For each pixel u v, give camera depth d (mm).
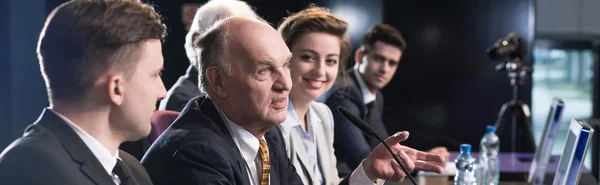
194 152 1604
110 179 1216
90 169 1193
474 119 5473
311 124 2518
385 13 5312
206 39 1724
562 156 2605
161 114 2250
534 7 5340
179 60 4914
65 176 1146
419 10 5363
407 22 5371
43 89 4121
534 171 3154
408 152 2023
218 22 1738
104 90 1198
